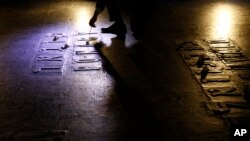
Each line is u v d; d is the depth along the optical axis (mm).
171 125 3502
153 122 3564
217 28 6926
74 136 3344
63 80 4617
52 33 6711
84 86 4418
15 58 5461
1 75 4824
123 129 3447
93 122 3576
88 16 7945
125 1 9617
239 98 3992
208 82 4438
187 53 5512
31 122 3604
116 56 5438
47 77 4727
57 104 3965
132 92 4234
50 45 6039
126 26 7191
